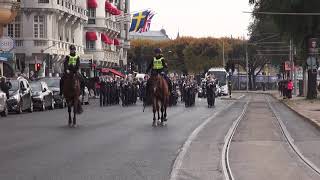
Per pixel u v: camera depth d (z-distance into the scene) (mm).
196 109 39625
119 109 38938
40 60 69938
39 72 65812
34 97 36375
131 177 11719
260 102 55500
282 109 41656
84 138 18953
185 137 19688
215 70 84125
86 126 23844
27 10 69188
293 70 77250
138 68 133250
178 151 15922
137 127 23547
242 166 13484
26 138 18859
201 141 18594
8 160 13867
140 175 11984
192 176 11969
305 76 69062
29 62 69625
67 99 23906
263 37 95250
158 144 17516
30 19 69625
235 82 127312
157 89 24703
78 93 23875
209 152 15875
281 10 52281
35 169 12539
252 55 119688
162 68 25297
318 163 14141
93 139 18672
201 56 124750
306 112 34094
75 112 23891
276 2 52750
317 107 40750
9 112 33969
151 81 24938
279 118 30750
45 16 70062
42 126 23766
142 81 53969
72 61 23797
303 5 51438
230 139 19359
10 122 26141
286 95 60156
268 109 40500
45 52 69562
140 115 31516
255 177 11953
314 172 12680
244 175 12195
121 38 118062
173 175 12023
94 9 95125
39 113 34219
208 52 124375
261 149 16797
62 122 26109
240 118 30031
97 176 11766
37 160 13891
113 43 107750
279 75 102812
